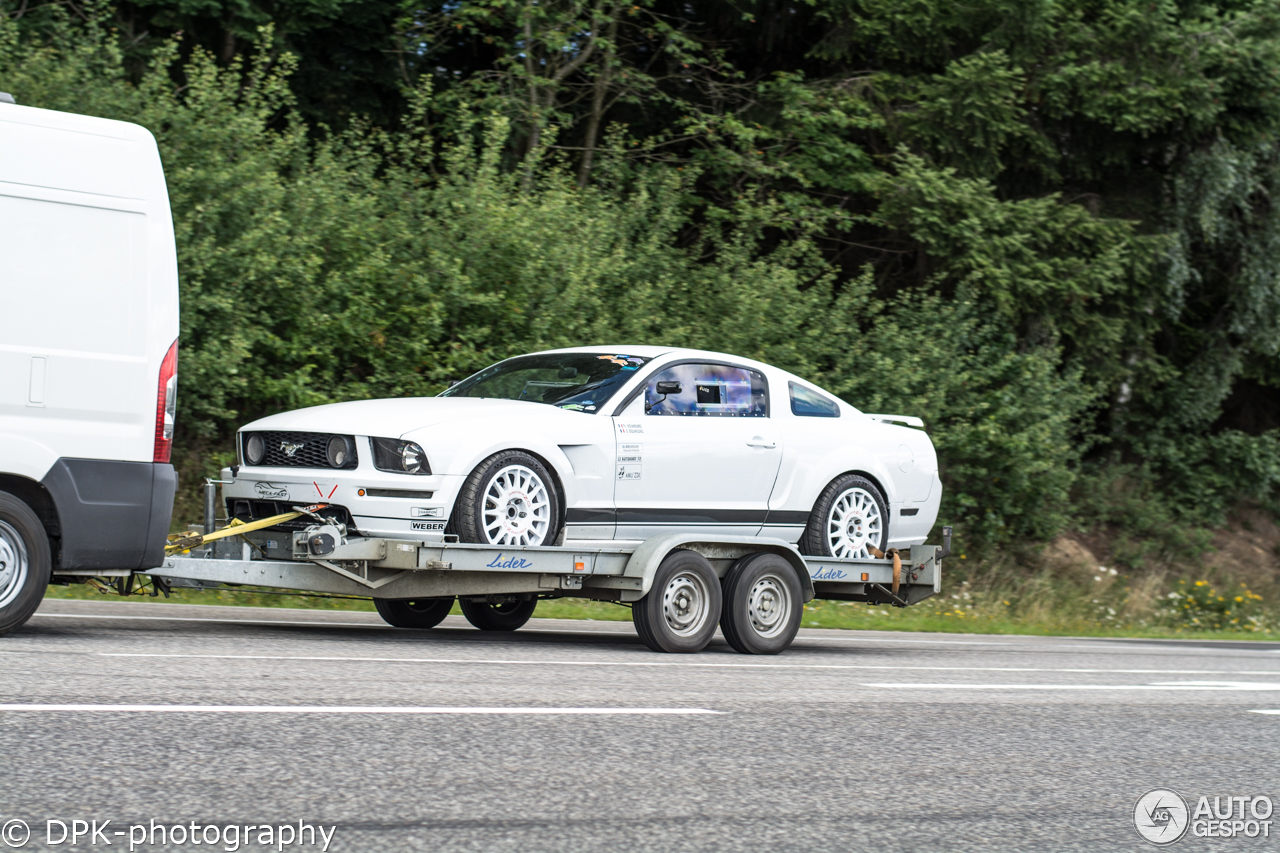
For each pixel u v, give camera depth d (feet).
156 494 28.07
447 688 24.06
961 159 82.17
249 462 34.22
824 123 83.71
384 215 65.46
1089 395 83.15
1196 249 94.48
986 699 28.48
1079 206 83.20
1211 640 70.18
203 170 56.34
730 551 36.91
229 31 70.59
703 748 20.02
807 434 39.78
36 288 26.63
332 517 31.60
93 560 27.45
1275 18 81.61
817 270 78.64
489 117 71.36
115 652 25.91
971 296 78.33
